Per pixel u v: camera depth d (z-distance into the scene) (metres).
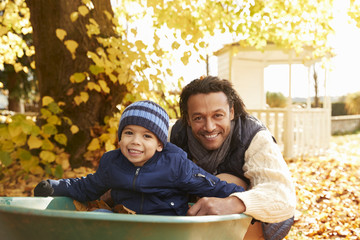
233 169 2.31
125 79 4.46
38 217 1.28
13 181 5.59
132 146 1.92
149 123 1.93
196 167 2.04
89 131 5.94
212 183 1.99
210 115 2.17
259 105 15.17
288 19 6.00
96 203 2.12
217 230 1.50
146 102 2.02
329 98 11.63
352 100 26.75
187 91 2.29
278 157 2.11
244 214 1.70
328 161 9.52
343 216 5.03
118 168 2.01
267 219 1.82
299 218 4.74
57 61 5.92
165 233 1.31
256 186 1.92
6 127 4.31
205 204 1.71
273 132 10.52
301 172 7.90
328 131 11.55
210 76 2.28
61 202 1.91
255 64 14.76
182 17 4.38
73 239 1.32
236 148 2.26
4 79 16.83
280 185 1.91
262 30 6.45
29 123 4.36
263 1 5.71
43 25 5.89
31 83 16.88
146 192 1.96
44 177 5.75
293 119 10.13
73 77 4.70
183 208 2.06
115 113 5.28
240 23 5.73
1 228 1.42
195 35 4.30
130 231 1.28
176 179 1.99
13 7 6.73
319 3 5.99
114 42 4.62
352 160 9.76
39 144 4.52
